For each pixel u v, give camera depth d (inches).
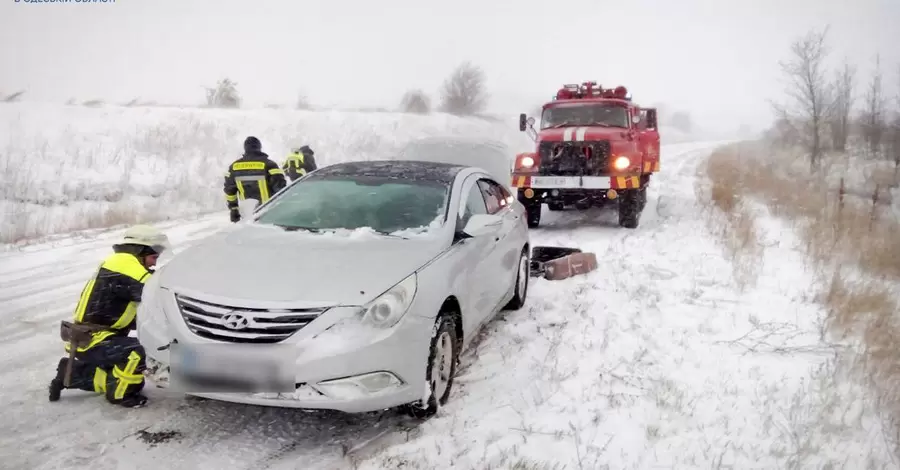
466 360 206.2
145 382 187.2
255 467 144.6
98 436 154.9
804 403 177.2
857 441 160.9
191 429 160.7
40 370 193.8
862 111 1027.3
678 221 457.7
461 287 179.5
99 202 497.7
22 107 722.8
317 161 800.3
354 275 158.2
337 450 153.3
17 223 408.2
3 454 144.7
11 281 297.1
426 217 197.6
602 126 460.8
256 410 172.6
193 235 410.3
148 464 143.7
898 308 268.1
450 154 490.9
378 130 1018.1
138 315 160.2
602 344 217.6
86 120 713.6
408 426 163.8
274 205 211.5
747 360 206.7
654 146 528.1
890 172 828.6
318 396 142.9
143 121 754.8
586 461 148.3
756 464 148.9
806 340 223.5
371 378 147.2
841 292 266.1
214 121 827.4
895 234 423.2
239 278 157.1
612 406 174.7
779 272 313.9
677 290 280.2
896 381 190.2
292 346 142.4
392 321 150.9
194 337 146.3
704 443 157.5
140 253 177.9
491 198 241.9
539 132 463.5
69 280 300.8
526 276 268.5
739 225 399.9
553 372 194.7
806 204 509.7
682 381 190.7
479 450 151.6
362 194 209.3
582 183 427.8
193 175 611.5
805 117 998.4
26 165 519.5
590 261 317.7
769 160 1015.6
